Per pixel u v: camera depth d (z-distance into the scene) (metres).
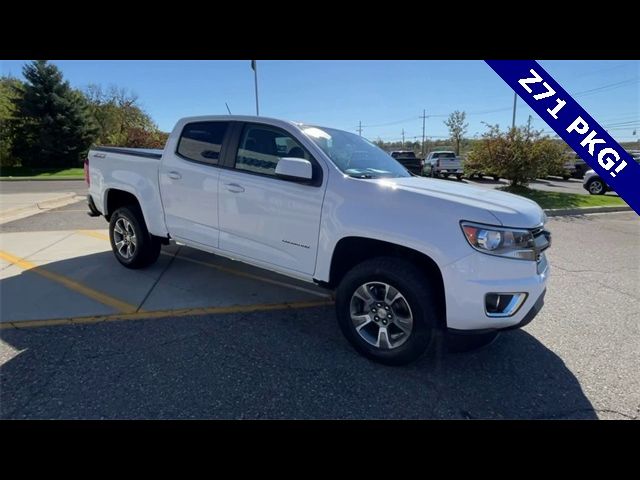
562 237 7.49
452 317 2.63
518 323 2.66
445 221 2.62
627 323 3.70
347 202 2.96
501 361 3.01
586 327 3.62
